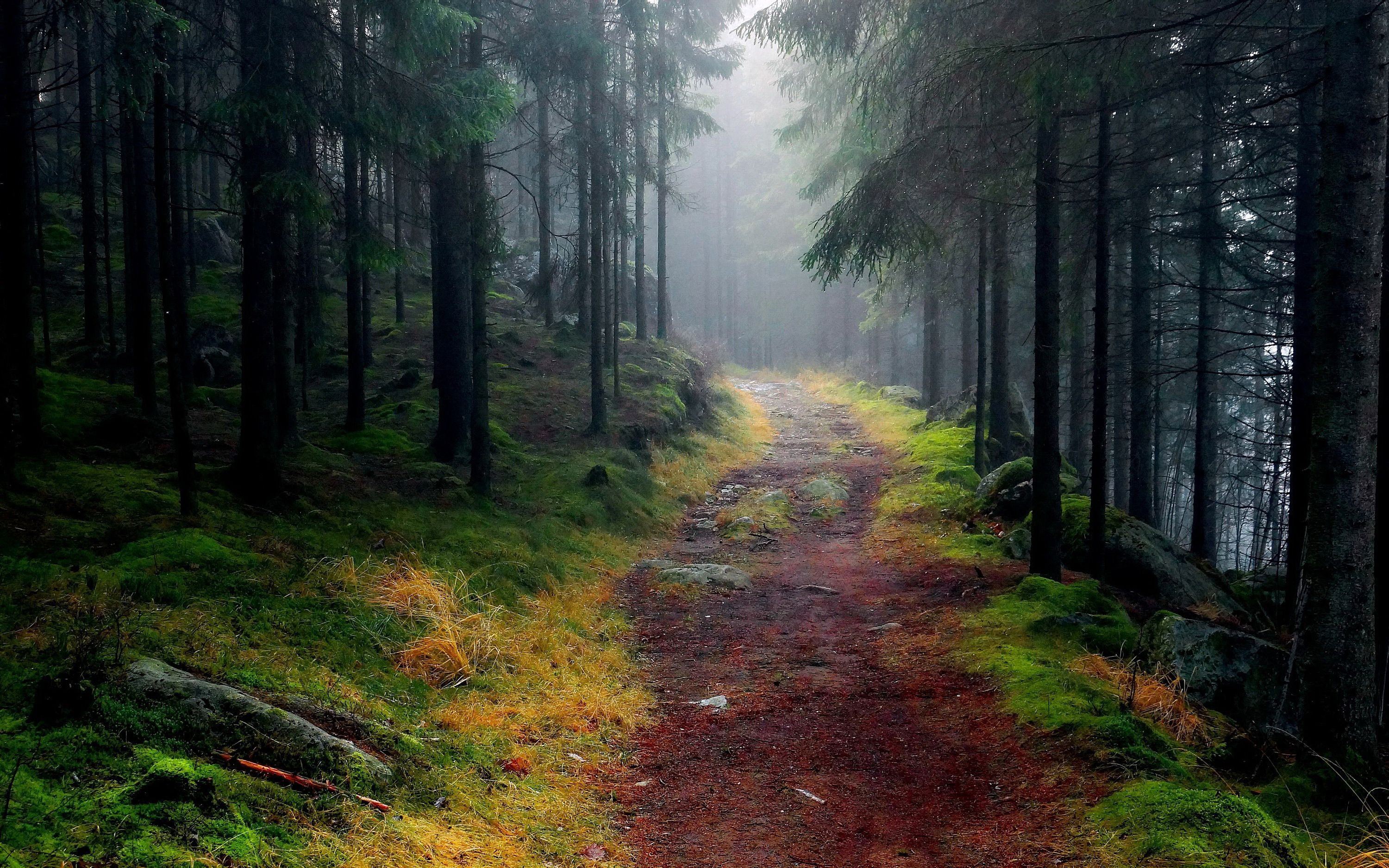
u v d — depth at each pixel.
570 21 14.98
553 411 18.72
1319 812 5.30
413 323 23.92
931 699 7.43
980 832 5.07
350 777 4.27
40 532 6.63
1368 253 5.58
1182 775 5.48
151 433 11.40
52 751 3.52
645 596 11.01
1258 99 9.82
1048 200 10.40
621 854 4.73
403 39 9.05
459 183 12.25
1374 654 6.64
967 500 15.23
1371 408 5.67
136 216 13.20
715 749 6.46
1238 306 12.23
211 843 3.24
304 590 6.99
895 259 16.80
